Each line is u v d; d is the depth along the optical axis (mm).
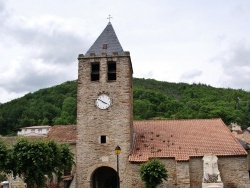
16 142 25906
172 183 27188
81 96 30219
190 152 28047
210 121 33188
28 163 25156
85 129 29484
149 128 32719
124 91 29828
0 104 97625
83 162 28812
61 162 28484
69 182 31406
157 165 25656
